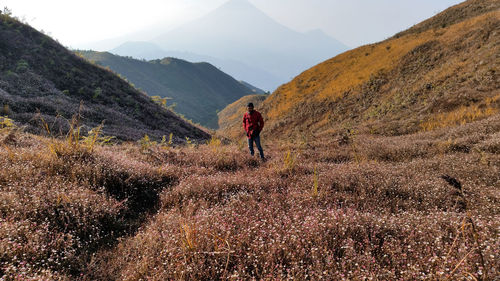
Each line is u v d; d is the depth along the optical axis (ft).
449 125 49.90
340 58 206.80
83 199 13.08
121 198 16.02
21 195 12.51
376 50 177.47
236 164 27.37
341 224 11.54
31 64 73.61
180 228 10.73
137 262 9.56
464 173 19.99
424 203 15.34
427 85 89.81
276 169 23.22
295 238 10.39
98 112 65.31
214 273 9.18
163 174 20.25
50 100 59.62
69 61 86.38
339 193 16.93
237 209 13.94
